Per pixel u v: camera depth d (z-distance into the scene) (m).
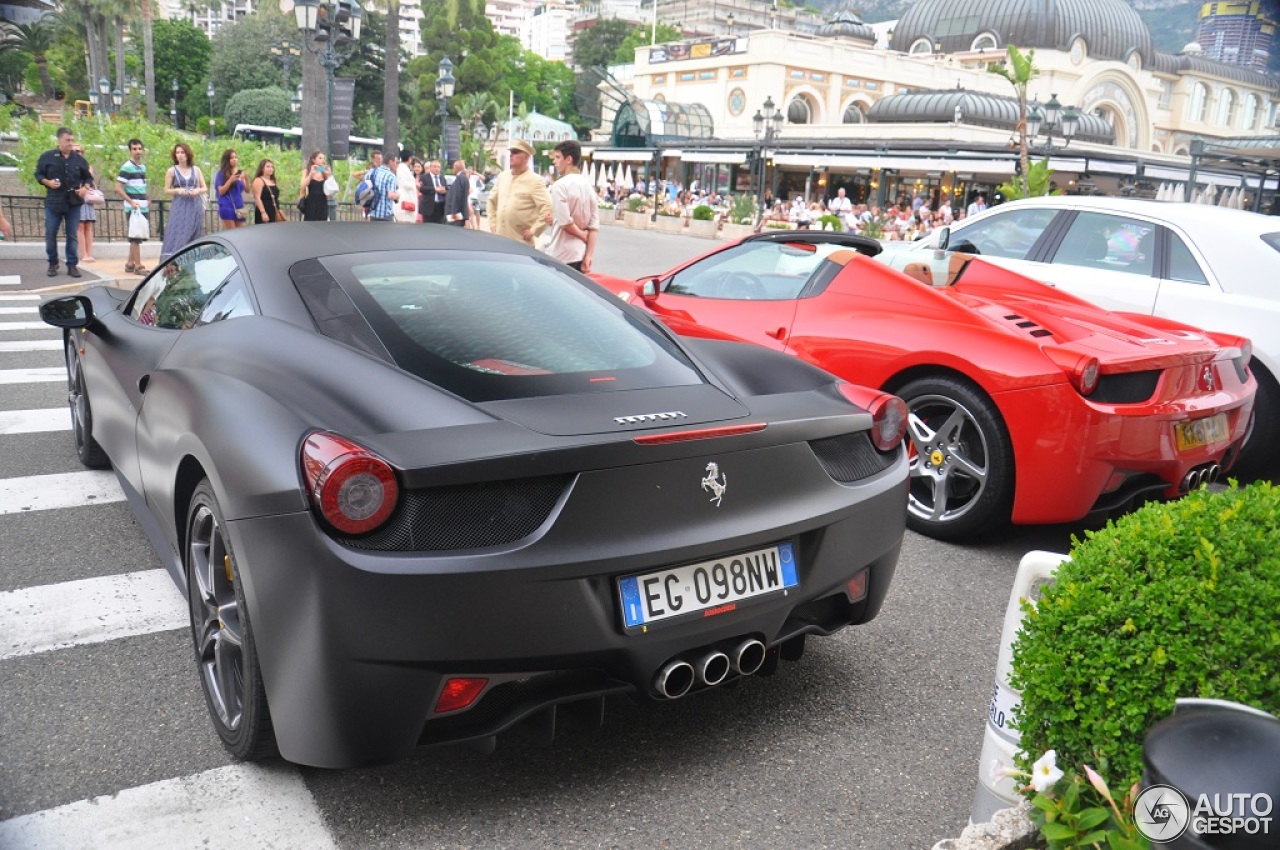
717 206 40.66
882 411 2.77
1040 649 1.82
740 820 2.33
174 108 101.25
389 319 2.53
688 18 178.62
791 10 184.00
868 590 2.74
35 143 19.12
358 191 16.89
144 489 3.18
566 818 2.30
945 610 3.70
